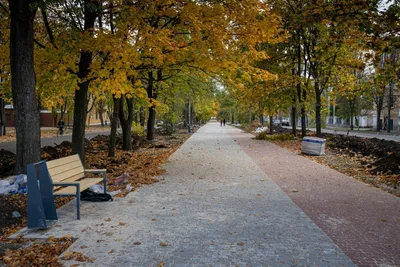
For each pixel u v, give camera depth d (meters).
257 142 25.41
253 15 9.65
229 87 12.73
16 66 8.28
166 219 5.95
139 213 6.32
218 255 4.41
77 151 10.94
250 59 11.08
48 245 4.75
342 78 22.30
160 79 17.19
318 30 20.52
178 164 13.07
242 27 9.96
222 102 63.09
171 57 9.49
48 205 5.78
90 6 8.10
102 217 6.07
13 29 8.29
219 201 7.25
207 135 36.00
